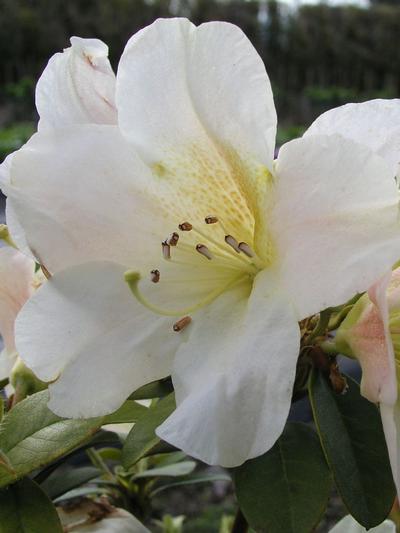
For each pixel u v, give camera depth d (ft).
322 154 0.46
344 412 0.55
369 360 0.48
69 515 0.73
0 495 0.57
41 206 0.55
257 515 0.54
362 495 0.53
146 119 0.55
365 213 0.45
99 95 0.60
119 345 0.55
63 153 0.55
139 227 0.58
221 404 0.46
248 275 0.58
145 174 0.57
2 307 0.67
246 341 0.48
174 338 0.55
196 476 0.94
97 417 0.57
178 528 1.06
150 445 0.56
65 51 0.62
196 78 0.51
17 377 0.64
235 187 0.58
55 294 0.55
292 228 0.48
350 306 0.54
